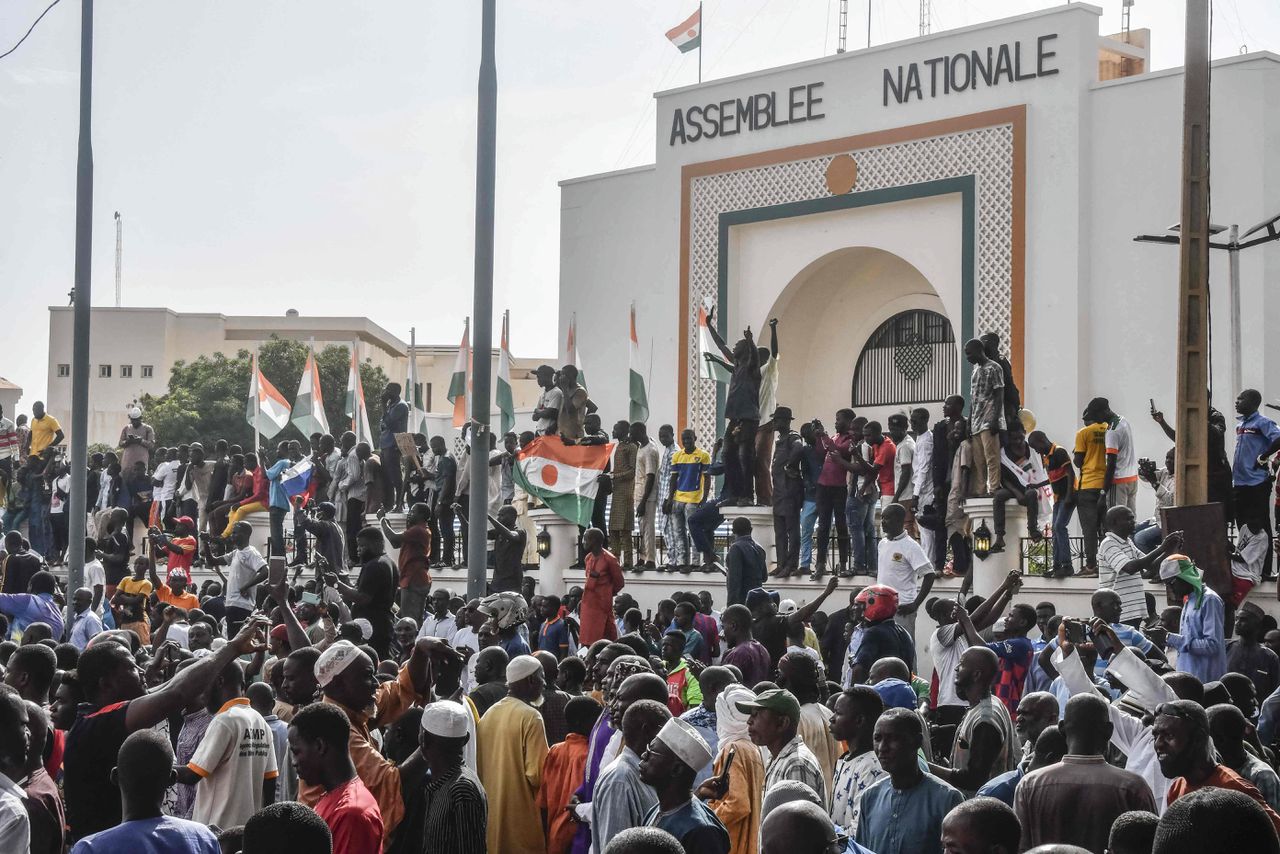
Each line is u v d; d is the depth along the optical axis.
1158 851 4.28
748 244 31.62
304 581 23.64
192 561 24.48
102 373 69.50
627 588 20.94
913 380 31.39
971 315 28.19
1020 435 17.59
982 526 17.38
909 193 29.06
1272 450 16.02
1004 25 28.02
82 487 19.52
